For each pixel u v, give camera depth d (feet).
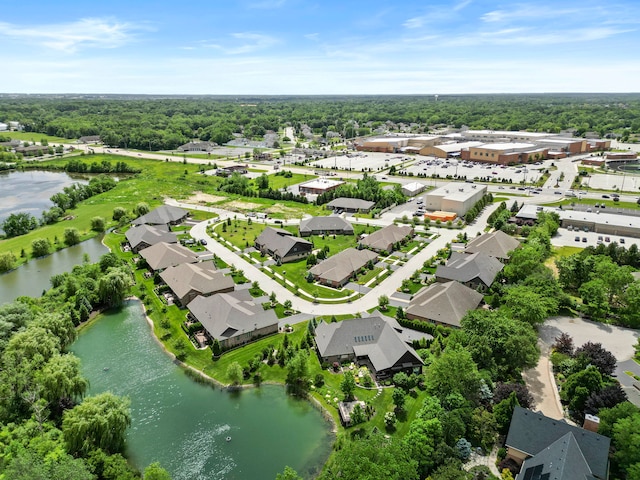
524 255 358.23
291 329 309.42
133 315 338.54
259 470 198.90
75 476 164.76
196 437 218.79
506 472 185.98
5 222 532.32
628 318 302.66
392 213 606.96
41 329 252.62
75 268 379.76
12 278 410.11
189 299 344.08
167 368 273.95
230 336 287.48
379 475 157.69
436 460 187.42
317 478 190.29
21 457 167.32
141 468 199.62
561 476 159.43
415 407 232.94
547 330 302.45
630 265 402.11
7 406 211.41
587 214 543.80
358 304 344.90
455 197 602.03
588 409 211.61
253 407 240.32
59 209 590.96
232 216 595.47
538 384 246.06
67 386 220.23
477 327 262.06
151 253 424.87
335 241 492.95
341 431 220.64
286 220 578.25
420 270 407.23
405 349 258.78
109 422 198.18
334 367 267.39
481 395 224.74
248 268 418.10
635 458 175.63
